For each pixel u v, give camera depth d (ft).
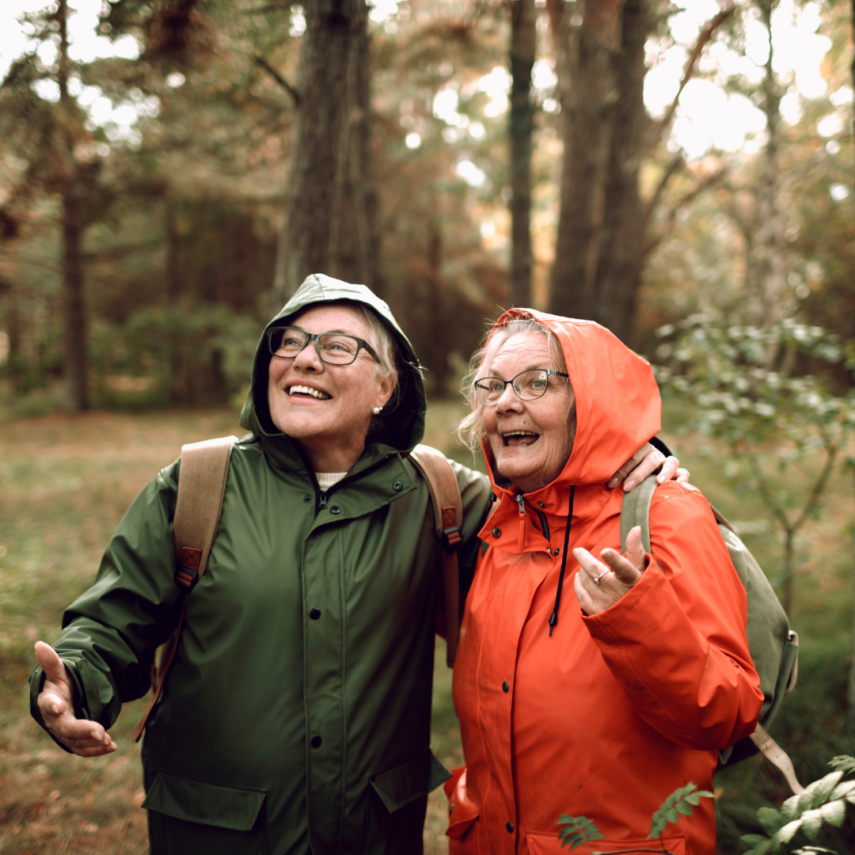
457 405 55.62
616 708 4.48
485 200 52.70
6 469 36.68
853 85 10.07
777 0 13.62
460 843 5.34
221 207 63.10
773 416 13.37
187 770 5.03
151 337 73.26
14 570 17.57
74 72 12.67
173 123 27.40
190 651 5.09
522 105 24.04
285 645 4.99
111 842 8.33
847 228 52.60
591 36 18.39
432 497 5.85
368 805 5.04
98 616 4.93
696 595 4.29
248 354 68.44
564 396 4.94
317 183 12.52
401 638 5.35
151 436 53.42
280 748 4.87
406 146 50.47
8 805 8.90
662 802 4.43
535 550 5.03
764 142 42.32
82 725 4.11
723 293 63.26
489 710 4.92
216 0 11.86
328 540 5.20
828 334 13.14
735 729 4.09
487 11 19.25
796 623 14.66
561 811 4.53
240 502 5.29
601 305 21.80
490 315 76.18
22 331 81.76
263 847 4.84
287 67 15.79
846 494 26.22
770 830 3.84
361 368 5.37
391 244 64.85
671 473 4.92
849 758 4.26
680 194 45.98
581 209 22.80
